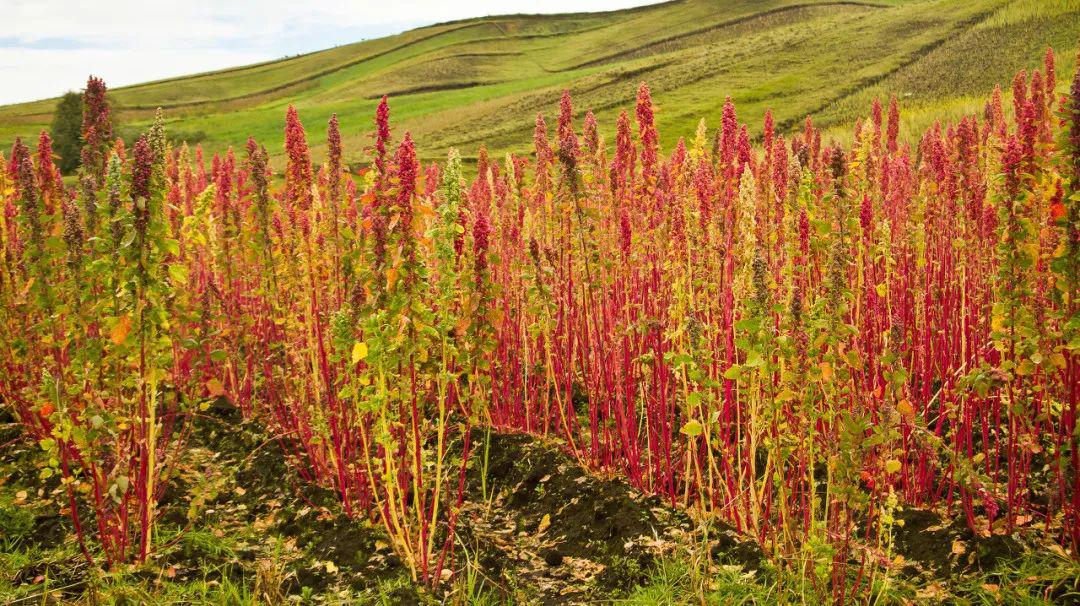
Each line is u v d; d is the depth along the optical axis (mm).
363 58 126688
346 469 5215
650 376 5547
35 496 4953
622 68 66875
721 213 5254
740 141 5871
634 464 5012
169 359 4199
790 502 4254
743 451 4848
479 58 112938
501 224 6691
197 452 5824
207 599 3955
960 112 21344
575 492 5109
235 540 4633
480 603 3910
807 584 3762
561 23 137875
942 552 3992
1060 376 4023
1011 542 3885
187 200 7582
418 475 4156
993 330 4094
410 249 3918
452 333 4512
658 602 3783
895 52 48312
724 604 3705
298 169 5602
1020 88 6984
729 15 109375
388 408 4480
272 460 5625
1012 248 3926
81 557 4289
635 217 6312
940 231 6180
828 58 51594
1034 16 45875
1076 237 3652
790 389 3893
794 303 3703
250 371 6402
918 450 4480
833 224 3828
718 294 5047
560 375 6238
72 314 4512
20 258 5461
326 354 5375
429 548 4133
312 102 94062
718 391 4766
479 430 6109
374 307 4090
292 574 4281
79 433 3936
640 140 5988
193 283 7539
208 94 115625
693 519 4582
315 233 5465
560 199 5500
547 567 4434
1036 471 4719
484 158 8242
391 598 3973
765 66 53562
